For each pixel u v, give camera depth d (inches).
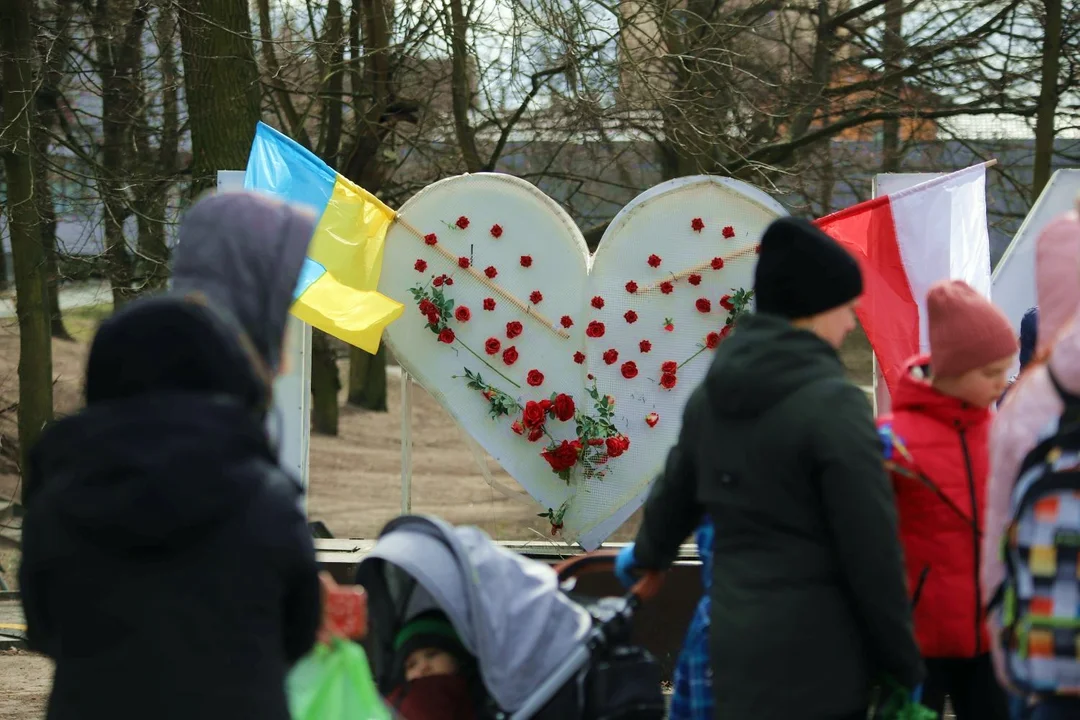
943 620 129.2
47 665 295.0
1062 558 97.8
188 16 443.5
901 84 618.2
